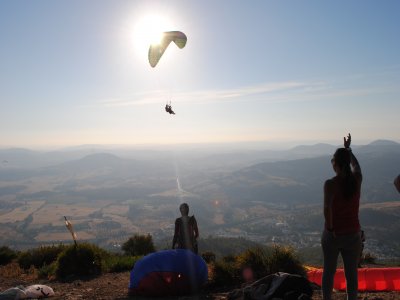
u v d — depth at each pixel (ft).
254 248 29.32
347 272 15.65
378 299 20.11
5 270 41.60
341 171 15.38
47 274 38.01
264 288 19.53
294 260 27.96
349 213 15.31
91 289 29.19
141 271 24.70
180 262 24.54
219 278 27.04
